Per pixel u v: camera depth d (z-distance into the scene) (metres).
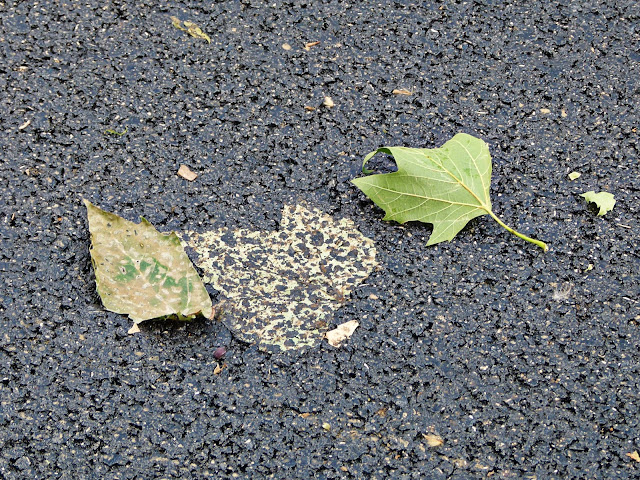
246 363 1.00
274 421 0.98
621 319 1.03
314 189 1.10
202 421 0.98
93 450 0.97
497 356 1.01
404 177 1.06
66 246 1.06
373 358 1.01
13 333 1.02
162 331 1.02
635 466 0.96
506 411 0.98
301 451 0.96
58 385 0.99
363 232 1.07
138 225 1.02
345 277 1.05
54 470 0.96
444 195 1.06
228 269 1.05
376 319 1.02
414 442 0.97
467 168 1.07
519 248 1.06
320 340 1.01
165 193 1.09
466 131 1.14
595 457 0.96
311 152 1.12
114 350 1.01
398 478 0.96
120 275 1.02
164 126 1.14
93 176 1.10
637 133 1.14
